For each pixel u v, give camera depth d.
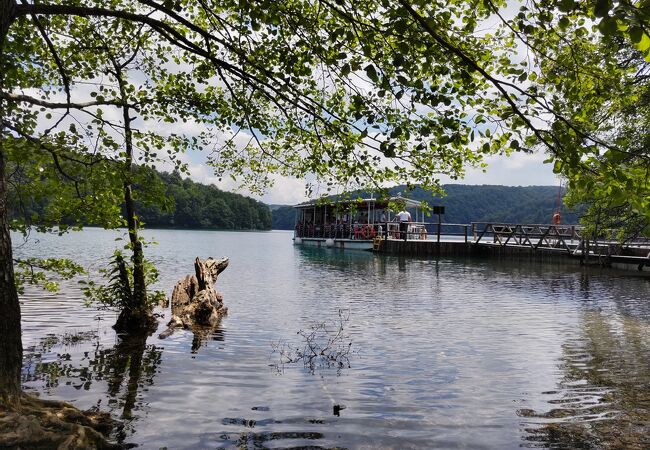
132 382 6.16
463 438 4.58
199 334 9.32
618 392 6.05
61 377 6.26
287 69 4.88
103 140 5.69
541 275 23.33
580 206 23.34
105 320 10.23
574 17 3.47
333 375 6.69
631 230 18.81
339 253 41.41
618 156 3.10
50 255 26.98
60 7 4.29
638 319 11.64
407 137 4.20
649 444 4.45
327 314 12.00
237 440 4.46
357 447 4.35
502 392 6.03
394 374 6.80
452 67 3.93
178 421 4.88
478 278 21.67
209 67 6.32
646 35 2.29
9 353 3.92
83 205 6.57
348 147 5.11
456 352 8.19
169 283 17.36
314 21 4.57
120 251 9.35
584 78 4.02
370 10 4.39
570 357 7.89
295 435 4.60
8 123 5.33
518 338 9.37
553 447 4.39
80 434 3.86
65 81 5.54
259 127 6.11
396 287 18.09
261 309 12.62
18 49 5.58
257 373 6.73
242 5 4.29
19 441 3.44
